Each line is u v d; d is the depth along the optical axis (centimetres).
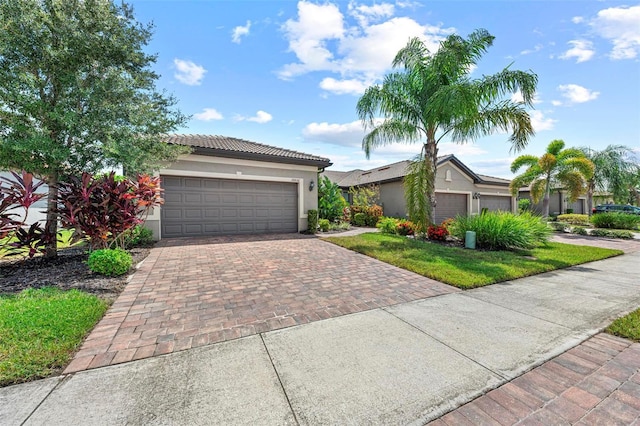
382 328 357
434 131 1110
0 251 686
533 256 820
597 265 742
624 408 217
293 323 370
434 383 247
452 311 416
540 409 217
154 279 564
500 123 998
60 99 614
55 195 679
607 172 1858
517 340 327
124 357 282
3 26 538
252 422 200
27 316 345
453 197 2080
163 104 789
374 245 947
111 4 666
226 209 1189
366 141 1295
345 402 222
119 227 651
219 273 614
